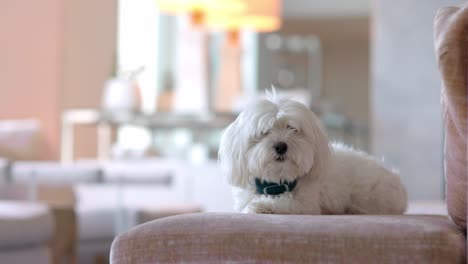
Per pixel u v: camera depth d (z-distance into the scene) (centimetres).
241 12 502
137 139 640
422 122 525
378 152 535
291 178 166
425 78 524
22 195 404
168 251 131
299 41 1205
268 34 1059
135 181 338
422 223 131
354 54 1261
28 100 556
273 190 168
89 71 598
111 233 421
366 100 1259
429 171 523
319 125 173
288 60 1239
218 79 546
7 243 295
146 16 724
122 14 691
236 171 171
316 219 133
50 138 558
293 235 127
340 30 1180
